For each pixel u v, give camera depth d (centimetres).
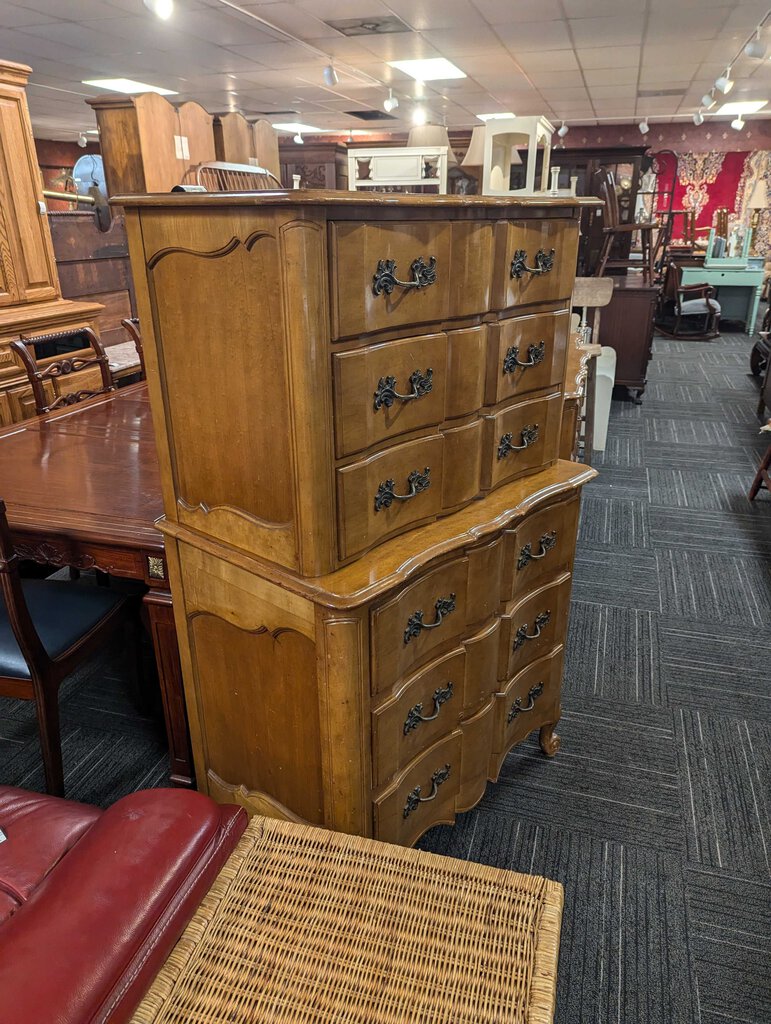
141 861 95
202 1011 87
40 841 114
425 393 122
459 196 114
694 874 166
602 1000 140
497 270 129
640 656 247
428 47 628
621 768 198
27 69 338
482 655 150
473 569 138
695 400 570
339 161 697
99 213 457
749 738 209
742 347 768
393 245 107
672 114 1074
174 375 123
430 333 120
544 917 99
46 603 187
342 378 105
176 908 92
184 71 727
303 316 97
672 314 882
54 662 171
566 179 652
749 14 529
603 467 427
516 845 173
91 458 213
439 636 137
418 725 139
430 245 113
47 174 1294
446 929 97
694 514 362
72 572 266
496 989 90
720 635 259
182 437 128
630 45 625
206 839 102
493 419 140
